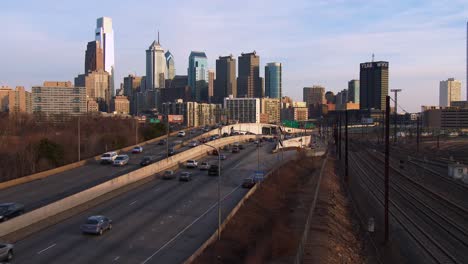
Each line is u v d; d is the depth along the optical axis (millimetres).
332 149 174500
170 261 35688
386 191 48031
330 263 37125
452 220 55500
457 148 163875
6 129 117438
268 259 37469
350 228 54594
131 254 37188
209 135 160250
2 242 36000
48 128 132375
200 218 50500
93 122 149750
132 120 160625
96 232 42188
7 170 75188
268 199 65625
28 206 51344
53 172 74375
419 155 141500
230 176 82875
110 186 60875
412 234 50031
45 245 38844
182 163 94125
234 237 44031
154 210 53719
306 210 58438
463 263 40250
